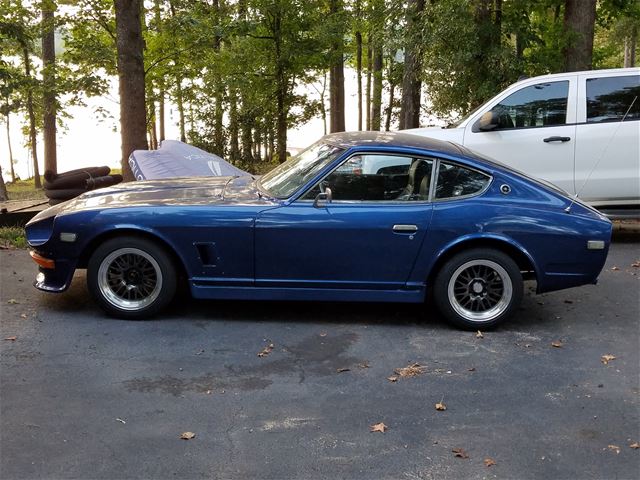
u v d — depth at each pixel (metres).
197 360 4.32
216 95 17.14
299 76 19.34
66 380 3.95
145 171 8.84
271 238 4.83
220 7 18.19
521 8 12.34
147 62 18.36
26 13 15.56
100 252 4.92
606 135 7.84
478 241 4.92
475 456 3.18
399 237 4.83
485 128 7.90
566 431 3.46
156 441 3.26
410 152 4.92
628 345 4.79
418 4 12.93
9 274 6.34
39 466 3.00
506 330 5.08
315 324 5.09
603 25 15.18
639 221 9.95
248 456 3.14
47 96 15.48
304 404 3.71
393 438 3.34
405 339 4.82
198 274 4.93
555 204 4.96
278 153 18.91
